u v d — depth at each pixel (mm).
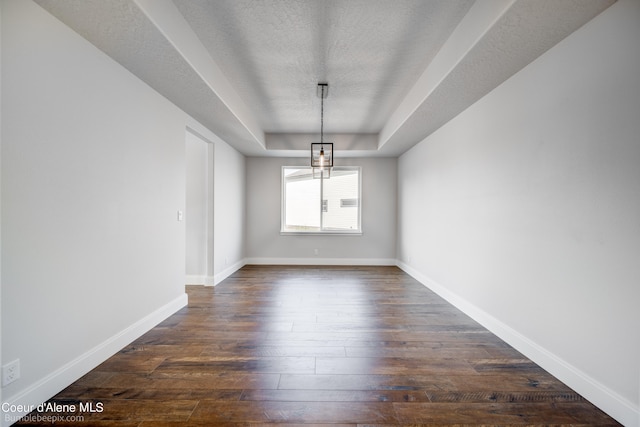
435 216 4156
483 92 2822
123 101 2377
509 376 2000
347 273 5363
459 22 2234
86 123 2004
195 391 1805
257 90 3521
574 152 1874
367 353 2311
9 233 1523
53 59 1750
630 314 1545
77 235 1941
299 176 6391
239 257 5805
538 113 2182
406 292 4102
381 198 6238
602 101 1690
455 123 3531
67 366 1855
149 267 2764
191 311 3277
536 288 2193
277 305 3502
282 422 1543
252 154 5957
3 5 1486
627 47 1557
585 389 1766
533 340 2217
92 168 2062
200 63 2516
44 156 1705
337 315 3170
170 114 3104
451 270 3625
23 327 1595
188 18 2203
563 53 1956
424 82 3008
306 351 2340
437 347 2424
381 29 2332
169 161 3096
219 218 4684
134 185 2531
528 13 1694
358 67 2951
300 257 6270
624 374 1563
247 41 2506
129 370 2041
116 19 1776
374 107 4105
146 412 1612
